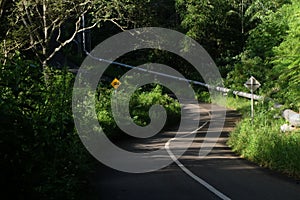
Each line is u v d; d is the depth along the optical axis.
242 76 41.59
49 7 24.53
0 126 5.88
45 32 24.31
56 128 7.91
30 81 7.05
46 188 7.55
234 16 52.53
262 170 14.30
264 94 27.78
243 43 52.09
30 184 6.38
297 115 19.38
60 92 9.73
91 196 10.10
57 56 48.91
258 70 39.09
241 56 44.25
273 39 36.38
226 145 20.80
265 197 10.26
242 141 18.80
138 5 25.64
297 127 18.95
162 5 41.16
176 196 10.37
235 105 37.75
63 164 9.48
